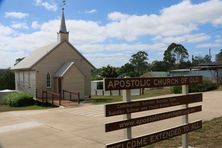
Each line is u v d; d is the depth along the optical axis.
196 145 9.88
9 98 33.31
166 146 9.88
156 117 8.05
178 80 8.74
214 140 10.46
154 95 34.41
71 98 37.28
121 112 7.21
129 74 63.59
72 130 13.61
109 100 35.88
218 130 11.94
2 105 33.75
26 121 17.11
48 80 38.34
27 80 40.22
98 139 11.53
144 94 38.16
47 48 40.97
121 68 76.75
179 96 8.80
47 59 38.34
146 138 7.73
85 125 14.80
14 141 11.92
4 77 51.94
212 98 25.16
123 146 7.23
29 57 44.38
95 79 58.66
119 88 7.18
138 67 97.69
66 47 39.88
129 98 7.41
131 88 7.43
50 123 15.90
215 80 48.72
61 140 11.67
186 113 9.06
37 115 19.58
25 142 11.66
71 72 37.81
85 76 40.66
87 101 35.03
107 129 6.96
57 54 39.12
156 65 94.69
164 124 13.69
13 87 51.84
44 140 11.82
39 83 37.69
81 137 12.01
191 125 9.21
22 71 42.12
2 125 16.11
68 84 37.62
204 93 31.25
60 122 16.14
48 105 31.84
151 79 7.91
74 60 40.56
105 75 56.50
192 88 33.94
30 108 29.48
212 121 13.93
